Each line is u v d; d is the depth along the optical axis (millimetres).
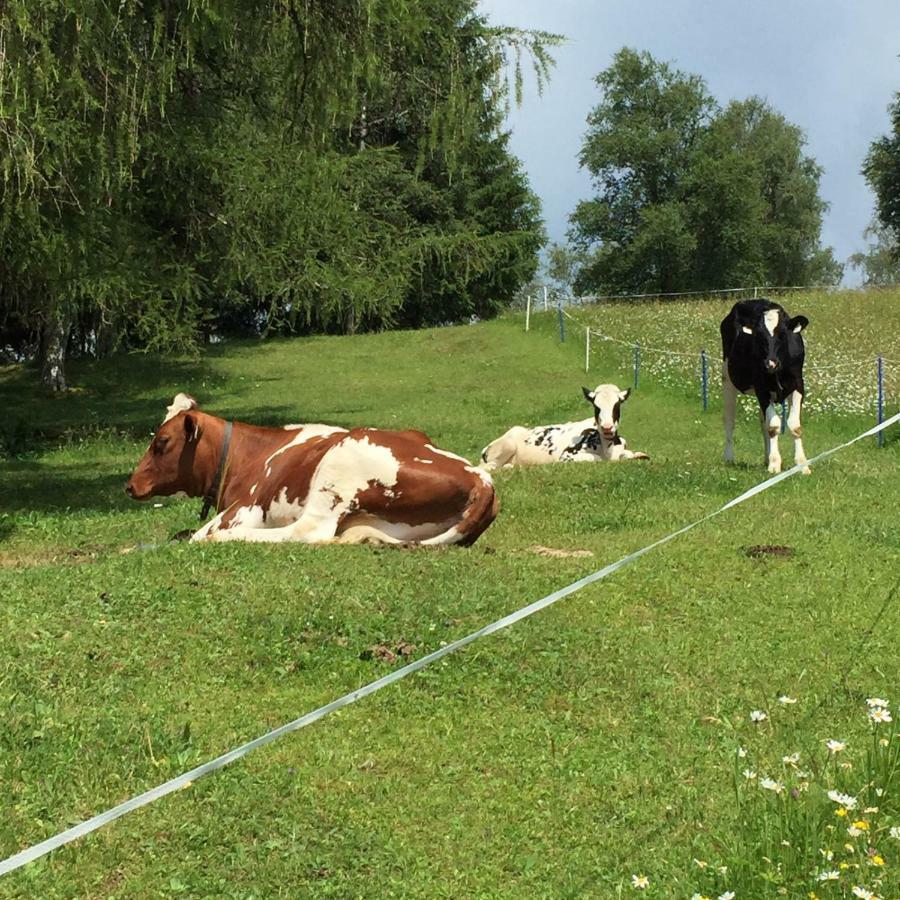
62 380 35094
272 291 23656
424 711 6629
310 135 16438
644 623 8148
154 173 19734
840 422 22969
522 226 56531
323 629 7660
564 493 14156
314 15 14625
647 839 5203
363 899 4750
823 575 9352
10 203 15125
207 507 11023
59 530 12508
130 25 13477
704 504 13000
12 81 12586
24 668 6871
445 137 17094
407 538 10008
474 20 17125
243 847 5113
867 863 4574
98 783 5605
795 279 86375
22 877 4816
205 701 6656
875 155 62875
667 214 72062
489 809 5520
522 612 4957
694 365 30516
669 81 78312
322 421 27719
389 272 25328
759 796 5305
